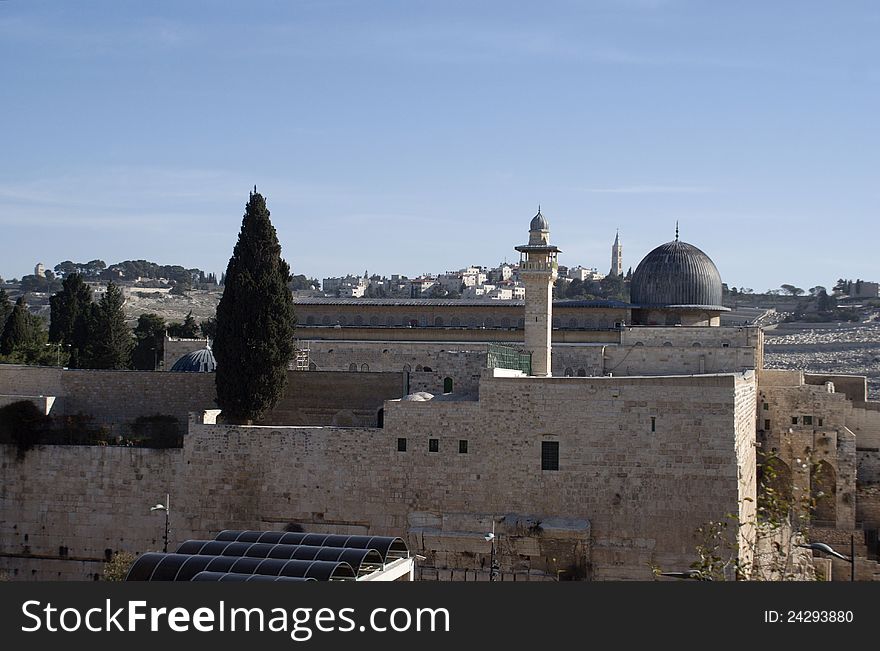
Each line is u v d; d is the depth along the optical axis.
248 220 78.62
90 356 138.00
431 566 68.25
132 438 81.25
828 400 97.44
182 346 108.12
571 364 98.00
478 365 85.81
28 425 76.25
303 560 49.41
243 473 72.00
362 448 70.38
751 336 98.94
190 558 49.28
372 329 110.88
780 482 96.38
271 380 77.88
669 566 65.44
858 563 85.38
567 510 67.19
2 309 169.12
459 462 68.88
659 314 112.62
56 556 74.88
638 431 66.38
